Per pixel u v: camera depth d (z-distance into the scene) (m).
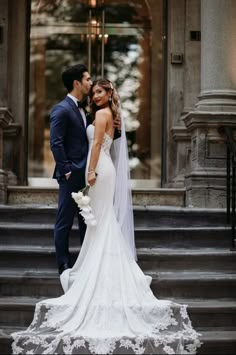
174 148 15.20
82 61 16.33
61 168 10.53
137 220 12.44
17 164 15.09
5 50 14.87
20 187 13.93
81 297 9.70
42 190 13.98
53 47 16.30
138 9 16.31
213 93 13.57
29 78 15.91
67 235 10.67
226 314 10.20
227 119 13.40
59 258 10.66
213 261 11.24
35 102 16.22
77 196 10.09
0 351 9.56
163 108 15.51
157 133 16.17
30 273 10.94
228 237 11.95
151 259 11.19
